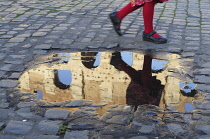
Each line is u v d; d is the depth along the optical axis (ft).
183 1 23.15
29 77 10.91
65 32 15.90
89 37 15.17
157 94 9.75
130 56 12.92
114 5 21.74
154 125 8.03
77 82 10.57
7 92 9.78
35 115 8.46
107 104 9.14
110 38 15.06
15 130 7.75
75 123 8.11
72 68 11.71
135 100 9.41
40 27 16.69
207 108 8.93
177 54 13.12
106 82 10.61
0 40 14.61
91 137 7.50
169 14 19.44
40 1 22.90
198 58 12.67
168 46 14.01
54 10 20.29
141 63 12.22
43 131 7.73
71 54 13.10
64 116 8.44
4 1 22.76
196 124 8.09
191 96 9.66
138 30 16.34
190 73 11.27
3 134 7.59
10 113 8.54
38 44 14.19
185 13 19.75
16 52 13.21
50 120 8.24
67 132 7.70
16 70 11.45
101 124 8.07
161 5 21.76
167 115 8.54
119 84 10.46
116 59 12.61
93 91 9.96
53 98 9.46
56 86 10.28
